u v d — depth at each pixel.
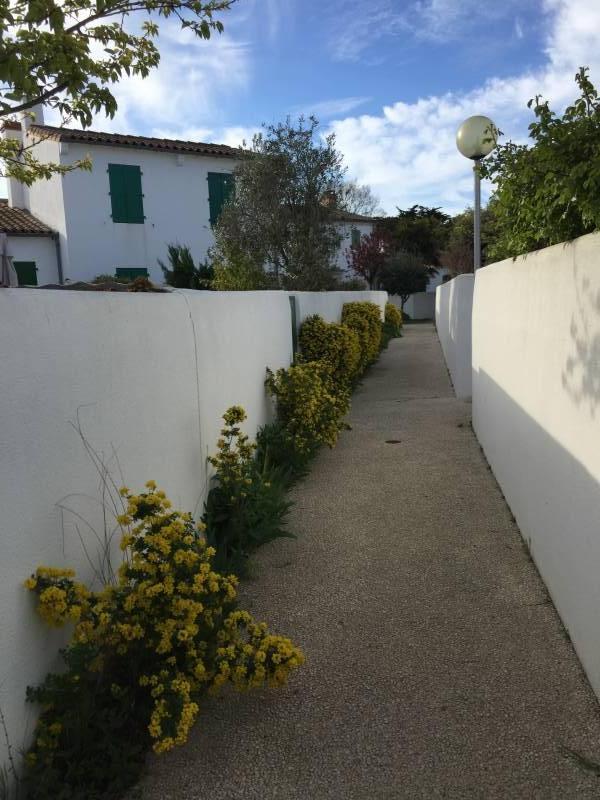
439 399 10.94
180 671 2.83
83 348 2.95
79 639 2.57
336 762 2.67
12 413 2.36
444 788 2.51
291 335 9.65
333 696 3.10
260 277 13.09
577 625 3.31
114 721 2.58
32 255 19.84
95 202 19.70
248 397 6.48
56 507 2.67
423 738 2.79
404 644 3.53
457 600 3.99
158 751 2.45
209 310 5.10
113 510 3.23
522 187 4.07
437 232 42.31
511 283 5.29
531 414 4.50
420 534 5.05
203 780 2.60
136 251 20.41
